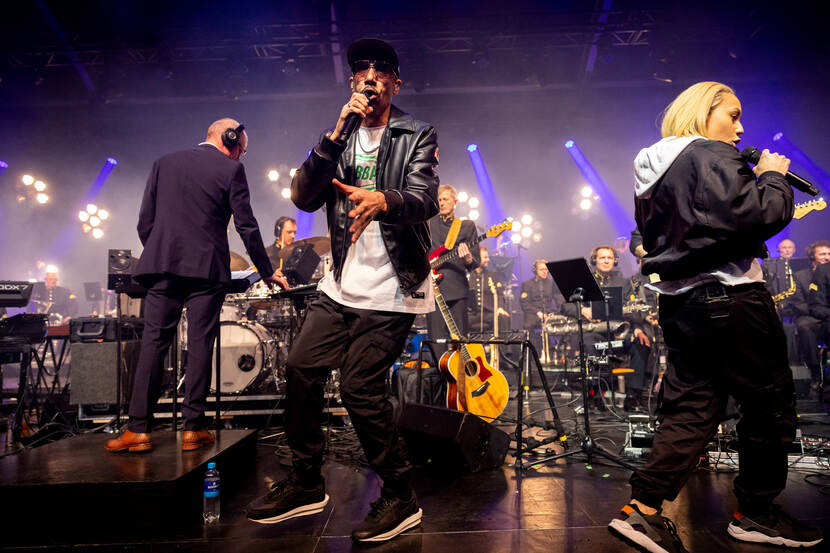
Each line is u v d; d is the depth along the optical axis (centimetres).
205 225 262
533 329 803
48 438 387
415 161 182
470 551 178
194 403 254
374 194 150
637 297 543
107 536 194
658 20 999
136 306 447
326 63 1155
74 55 1052
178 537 192
